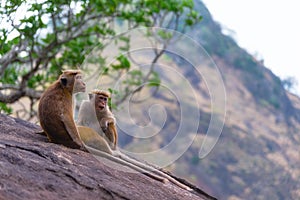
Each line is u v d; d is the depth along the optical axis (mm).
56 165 8398
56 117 10281
